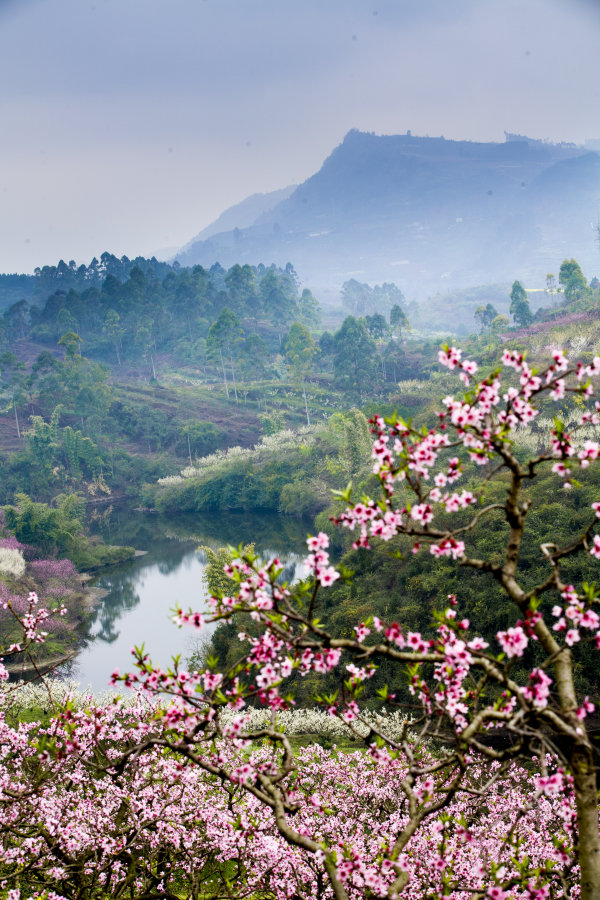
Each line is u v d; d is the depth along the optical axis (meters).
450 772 11.80
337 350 153.25
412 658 5.97
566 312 131.00
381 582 37.59
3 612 45.84
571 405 57.31
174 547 79.25
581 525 34.44
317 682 30.45
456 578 34.22
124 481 123.94
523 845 9.80
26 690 25.83
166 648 45.31
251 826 9.81
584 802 5.54
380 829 12.05
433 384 108.38
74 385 141.88
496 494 41.09
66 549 69.69
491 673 5.90
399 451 6.14
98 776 10.45
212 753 10.12
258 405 149.62
